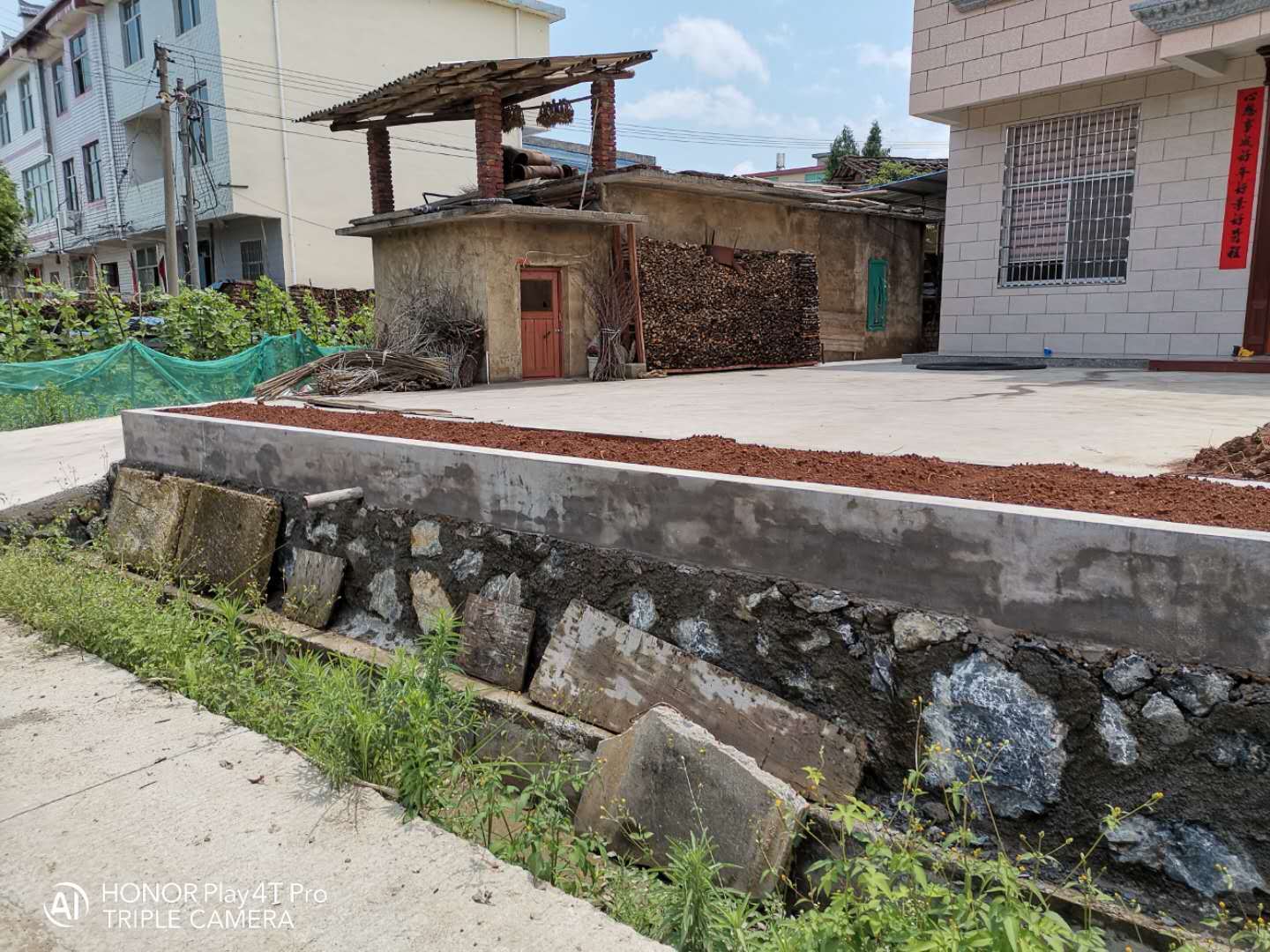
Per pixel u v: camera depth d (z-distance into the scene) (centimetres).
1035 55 1038
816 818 307
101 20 2323
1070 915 263
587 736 377
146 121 2278
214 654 455
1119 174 1053
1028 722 285
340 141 2095
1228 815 252
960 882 271
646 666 377
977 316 1209
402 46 2181
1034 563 287
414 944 234
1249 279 955
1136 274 1045
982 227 1184
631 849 335
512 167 1381
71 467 785
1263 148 929
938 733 303
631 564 396
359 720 326
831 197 1595
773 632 348
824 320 1597
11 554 572
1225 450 412
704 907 256
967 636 302
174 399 1183
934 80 1148
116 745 348
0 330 1222
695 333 1320
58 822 292
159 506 656
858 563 328
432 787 310
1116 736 270
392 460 511
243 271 2155
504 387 1088
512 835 310
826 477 377
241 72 1923
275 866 269
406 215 1191
